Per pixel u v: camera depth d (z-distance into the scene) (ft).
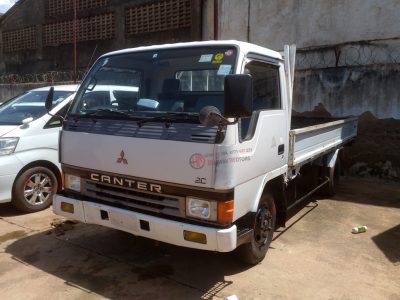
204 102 11.85
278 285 12.42
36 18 57.72
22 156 18.24
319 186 20.65
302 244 15.71
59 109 19.81
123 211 11.98
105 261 13.91
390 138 26.78
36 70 59.06
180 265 13.66
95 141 12.64
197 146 10.72
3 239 15.74
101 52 48.93
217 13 35.09
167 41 41.83
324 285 12.50
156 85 12.93
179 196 11.19
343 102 28.45
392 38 26.89
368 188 25.16
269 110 13.21
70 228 16.81
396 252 15.12
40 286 12.16
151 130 11.54
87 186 13.21
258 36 33.76
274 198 14.89
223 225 10.79
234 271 13.29
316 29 30.37
